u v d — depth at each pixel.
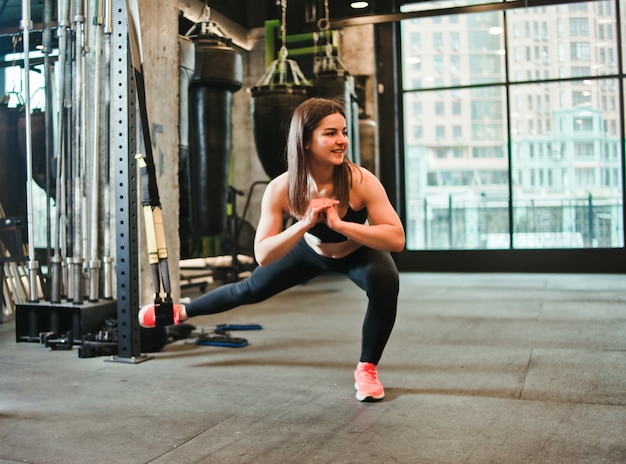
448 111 8.20
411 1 8.10
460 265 8.12
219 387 2.58
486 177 8.15
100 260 3.93
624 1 7.66
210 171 6.37
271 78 7.11
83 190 3.76
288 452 1.81
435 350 3.27
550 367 2.84
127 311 3.11
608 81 7.74
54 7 5.04
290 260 2.37
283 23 7.21
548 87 7.93
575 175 7.88
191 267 6.52
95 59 3.85
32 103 5.23
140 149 4.07
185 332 3.70
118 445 1.90
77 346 3.54
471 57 8.12
